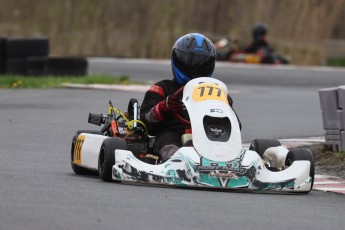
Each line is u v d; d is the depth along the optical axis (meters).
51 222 23.17
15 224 22.77
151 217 24.53
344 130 42.91
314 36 135.50
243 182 30.05
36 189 28.92
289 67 119.06
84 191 28.78
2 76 82.88
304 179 31.14
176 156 30.39
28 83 77.62
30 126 52.84
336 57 146.88
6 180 31.25
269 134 54.44
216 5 149.12
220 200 28.12
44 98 67.62
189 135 31.67
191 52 33.72
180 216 24.94
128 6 129.50
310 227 24.62
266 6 136.62
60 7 124.75
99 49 127.56
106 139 31.83
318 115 66.31
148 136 34.06
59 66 87.12
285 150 33.25
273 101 75.38
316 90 89.50
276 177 30.78
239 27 138.38
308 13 135.38
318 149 45.12
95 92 73.31
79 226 22.81
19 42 88.50
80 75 87.62
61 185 30.36
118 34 129.25
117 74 98.38
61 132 50.94
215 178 29.80
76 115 58.28
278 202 28.81
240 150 30.69
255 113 65.69
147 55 129.62
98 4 126.75
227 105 31.97
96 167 33.00
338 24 171.50
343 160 41.69
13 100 66.00
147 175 30.25
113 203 26.48
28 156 41.50
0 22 124.25
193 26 144.25
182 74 34.00
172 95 32.50
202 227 23.59
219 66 115.62
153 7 129.50
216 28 149.38
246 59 123.69
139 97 70.06
